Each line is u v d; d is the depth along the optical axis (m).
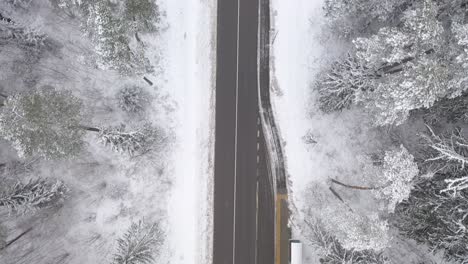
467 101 24.00
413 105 21.78
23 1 26.89
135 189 27.86
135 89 27.38
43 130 22.42
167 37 28.16
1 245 25.70
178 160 28.17
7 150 27.25
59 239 27.62
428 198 24.36
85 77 27.78
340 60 26.52
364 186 27.25
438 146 24.55
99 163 27.72
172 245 27.97
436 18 23.45
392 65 24.12
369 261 24.80
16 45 26.86
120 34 22.97
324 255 26.59
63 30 27.64
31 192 25.23
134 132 25.75
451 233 23.77
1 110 23.67
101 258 27.55
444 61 21.61
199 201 28.33
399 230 27.25
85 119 26.70
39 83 27.75
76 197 27.75
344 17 26.25
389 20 25.58
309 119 28.36
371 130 27.98
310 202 28.16
